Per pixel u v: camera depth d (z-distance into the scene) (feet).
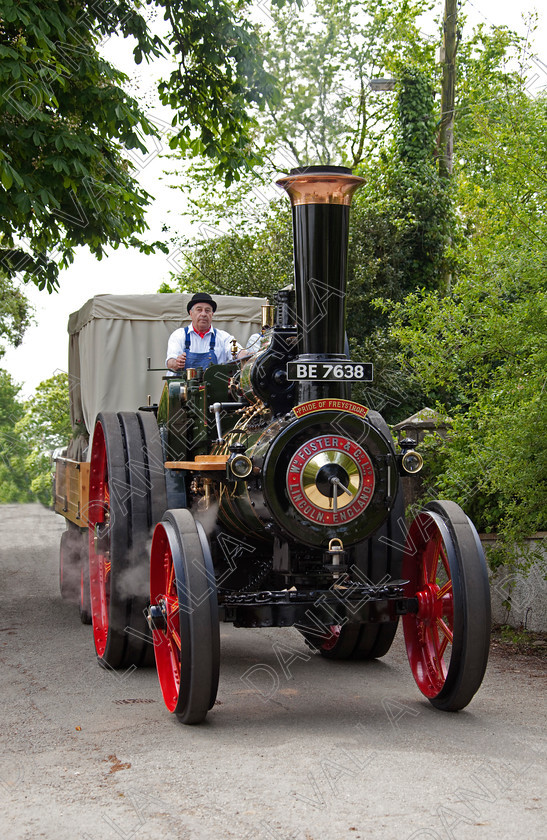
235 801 11.28
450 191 43.34
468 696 14.76
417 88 44.21
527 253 19.45
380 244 43.32
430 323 21.97
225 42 33.63
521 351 20.71
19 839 10.34
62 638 22.59
